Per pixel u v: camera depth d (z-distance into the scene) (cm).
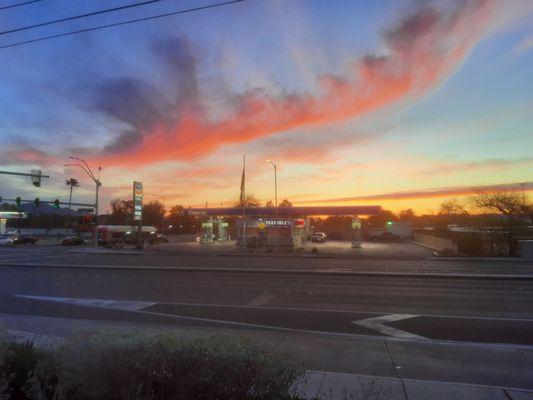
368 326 1070
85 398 369
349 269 2583
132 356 357
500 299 1482
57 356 399
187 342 373
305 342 877
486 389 589
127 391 351
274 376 351
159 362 354
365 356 777
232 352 357
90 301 1420
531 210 4866
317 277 2162
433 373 691
